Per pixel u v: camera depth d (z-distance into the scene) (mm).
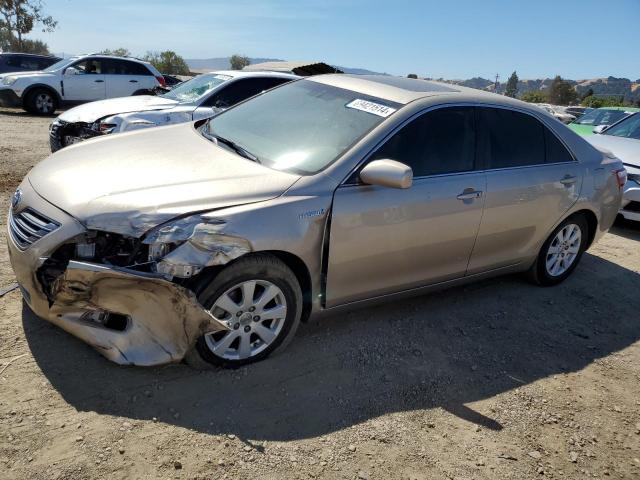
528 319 4453
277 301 3264
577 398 3477
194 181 3166
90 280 2746
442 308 4430
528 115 4555
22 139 10367
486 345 3959
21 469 2338
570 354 4016
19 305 3562
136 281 2754
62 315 2922
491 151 4191
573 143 4875
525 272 5062
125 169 3328
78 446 2500
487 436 3004
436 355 3723
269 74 8492
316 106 4070
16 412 2645
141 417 2740
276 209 3090
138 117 7281
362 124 3705
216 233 2865
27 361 3021
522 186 4312
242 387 3084
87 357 3123
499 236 4309
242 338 3184
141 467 2443
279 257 3209
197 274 2941
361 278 3576
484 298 4730
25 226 3072
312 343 3631
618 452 3041
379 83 4230
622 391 3635
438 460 2770
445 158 3896
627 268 5961
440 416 3111
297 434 2795
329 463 2633
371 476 2596
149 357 2895
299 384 3189
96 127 7242
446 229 3871
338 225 3309
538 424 3174
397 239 3617
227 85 8156
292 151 3631
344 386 3238
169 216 2857
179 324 2885
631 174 6996
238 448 2635
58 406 2727
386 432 2906
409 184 3242
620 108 11961
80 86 15195
